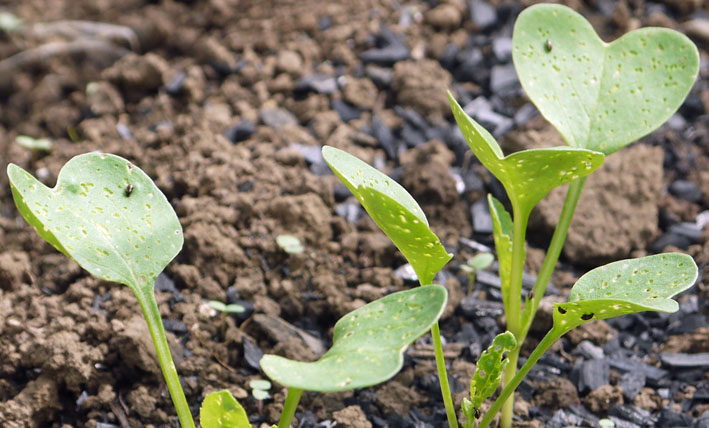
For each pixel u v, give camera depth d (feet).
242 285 1.24
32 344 1.18
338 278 1.25
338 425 1.15
